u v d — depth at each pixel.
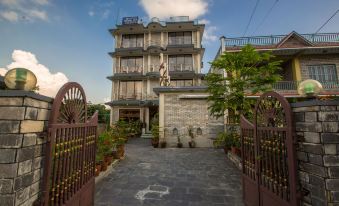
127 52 20.08
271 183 2.65
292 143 2.17
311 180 1.97
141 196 3.84
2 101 1.70
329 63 13.02
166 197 3.81
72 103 2.55
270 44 13.20
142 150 9.55
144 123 17.66
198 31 20.91
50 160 1.97
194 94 10.72
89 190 3.18
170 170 5.78
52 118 2.02
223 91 6.81
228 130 8.82
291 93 12.09
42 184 1.97
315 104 1.91
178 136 10.50
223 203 3.58
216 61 6.91
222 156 7.93
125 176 5.16
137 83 19.86
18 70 1.84
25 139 1.73
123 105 18.42
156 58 20.50
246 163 3.58
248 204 3.38
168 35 21.08
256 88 6.53
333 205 1.75
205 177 5.09
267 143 2.75
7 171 1.61
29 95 1.72
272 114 2.68
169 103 10.82
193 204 3.52
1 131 1.66
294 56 13.30
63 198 2.28
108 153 5.85
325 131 1.85
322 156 1.84
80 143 2.78
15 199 1.62
